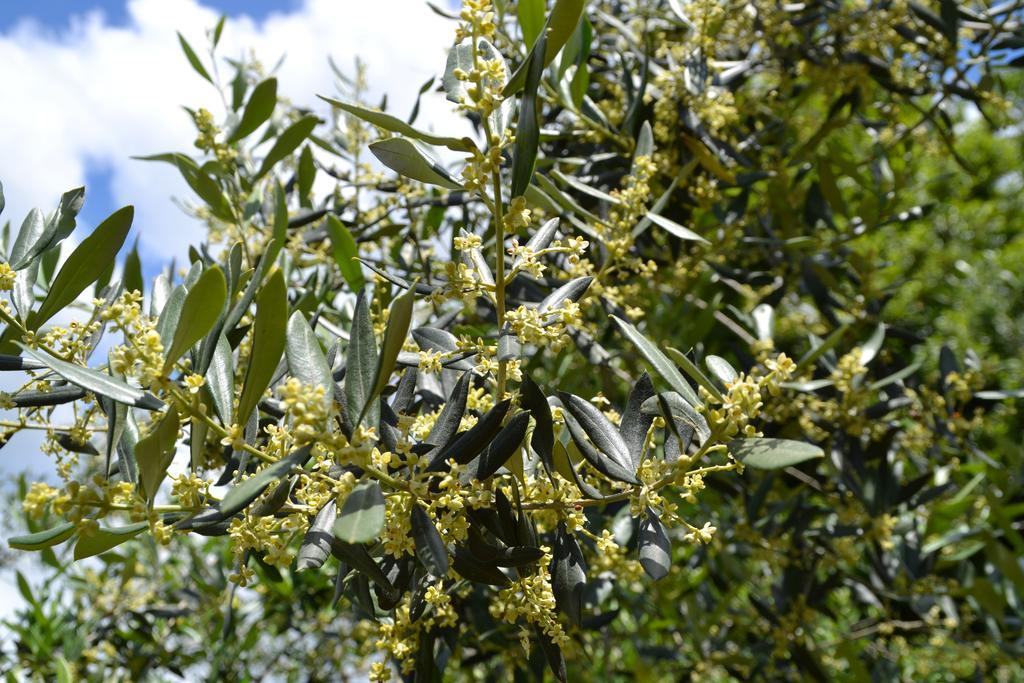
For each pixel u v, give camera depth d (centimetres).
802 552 322
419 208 305
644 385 144
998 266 1188
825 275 349
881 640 381
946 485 329
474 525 134
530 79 115
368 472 114
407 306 101
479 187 117
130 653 416
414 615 155
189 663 433
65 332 146
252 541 121
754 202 420
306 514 132
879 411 293
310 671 461
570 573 136
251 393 112
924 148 410
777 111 375
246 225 261
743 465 126
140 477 112
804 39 347
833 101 378
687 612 368
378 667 157
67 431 156
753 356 290
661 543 126
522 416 125
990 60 352
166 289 164
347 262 214
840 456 296
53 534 111
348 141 302
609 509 244
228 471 159
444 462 123
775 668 340
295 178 309
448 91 121
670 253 289
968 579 342
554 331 128
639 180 195
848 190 623
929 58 354
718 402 127
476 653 302
